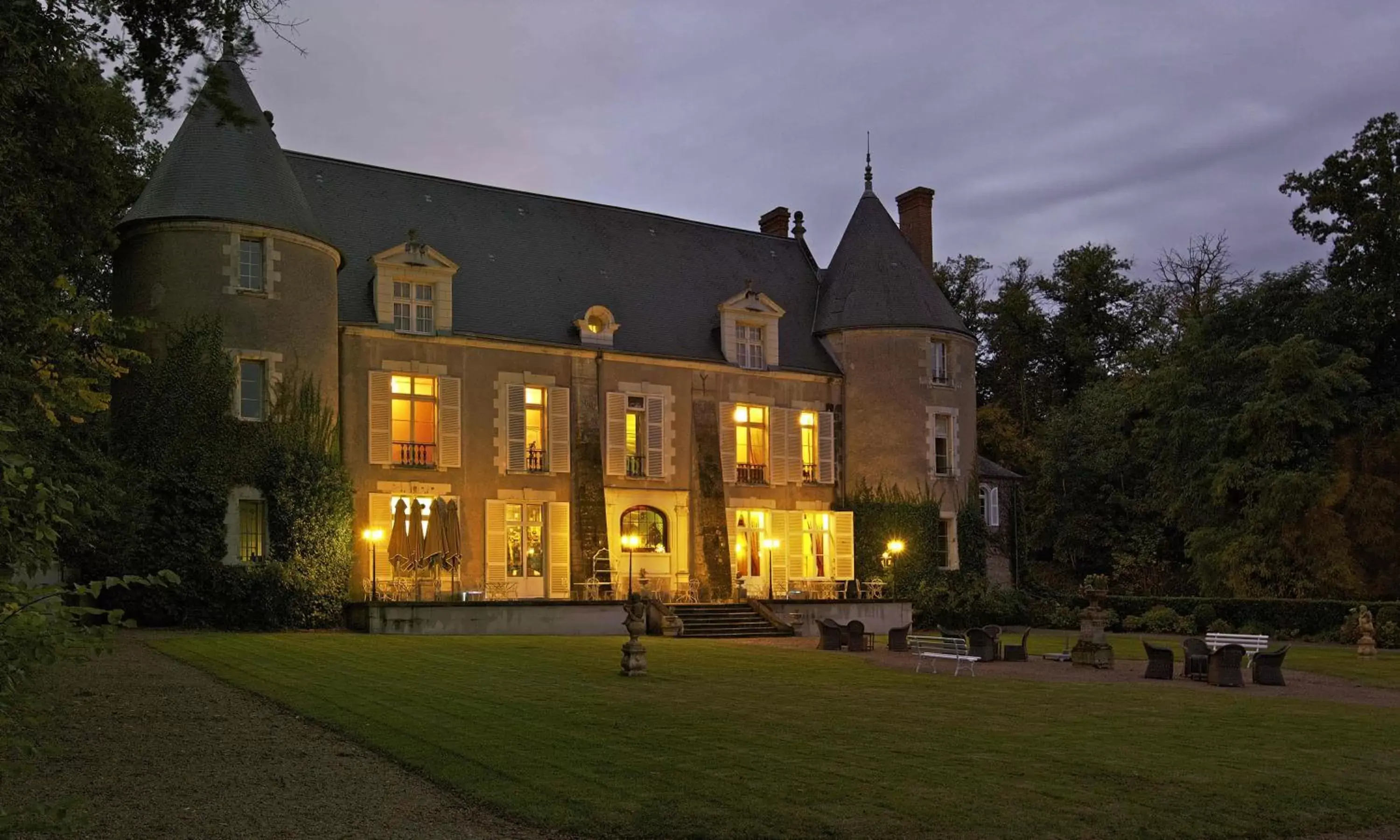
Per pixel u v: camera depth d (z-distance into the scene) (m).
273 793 9.23
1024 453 50.47
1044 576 45.25
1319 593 33.16
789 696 14.99
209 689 14.20
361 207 30.17
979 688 16.52
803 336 35.84
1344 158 35.91
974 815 8.84
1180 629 34.25
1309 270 36.50
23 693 6.70
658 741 11.31
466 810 8.87
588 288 32.28
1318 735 12.95
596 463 29.98
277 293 25.22
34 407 12.38
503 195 33.34
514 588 28.89
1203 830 8.74
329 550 25.34
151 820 8.38
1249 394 35.88
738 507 32.78
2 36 12.81
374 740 11.09
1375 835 8.99
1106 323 54.16
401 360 27.98
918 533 34.44
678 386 32.16
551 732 11.62
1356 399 34.59
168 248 24.52
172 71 14.06
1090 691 16.56
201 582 23.78
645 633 26.81
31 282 14.94
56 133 16.62
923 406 35.12
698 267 35.56
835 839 8.20
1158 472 39.84
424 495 27.88
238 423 24.53
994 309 55.44
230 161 25.33
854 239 37.22
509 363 29.50
